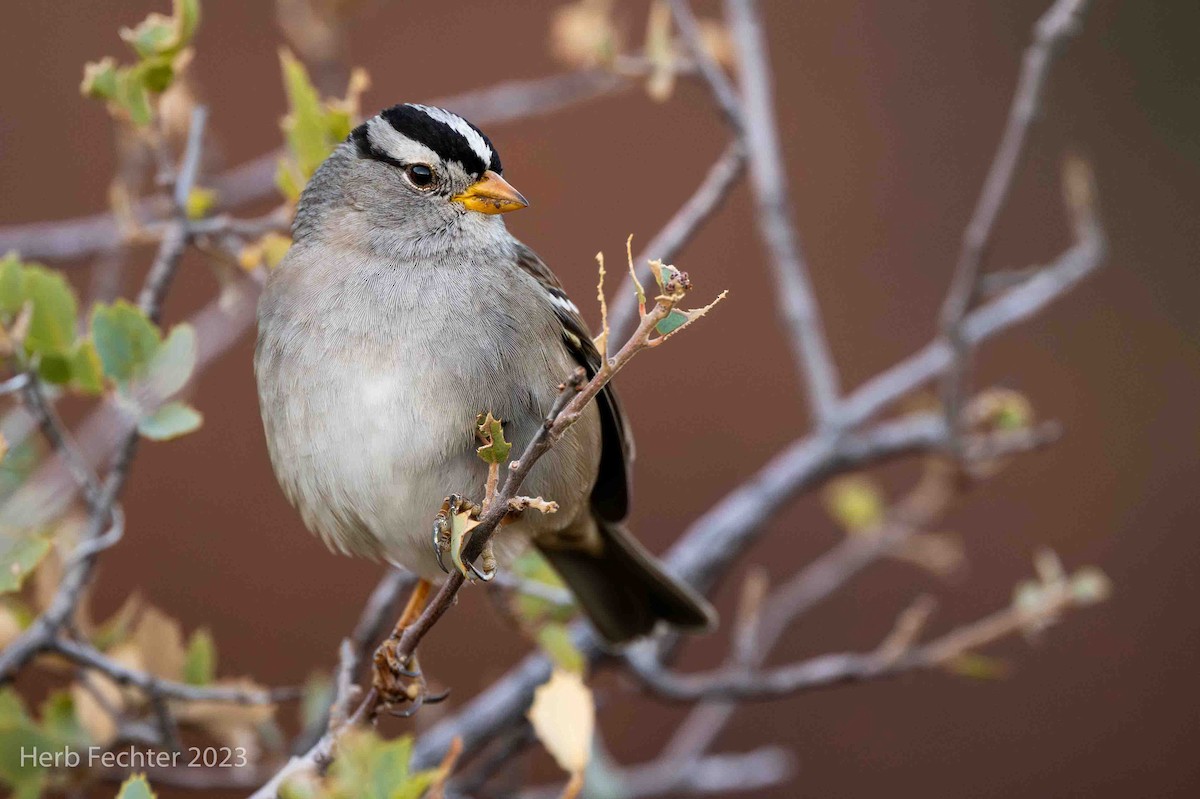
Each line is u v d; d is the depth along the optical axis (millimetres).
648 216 12914
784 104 14016
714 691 8031
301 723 9328
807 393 9195
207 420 11609
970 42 14375
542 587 7523
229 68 12500
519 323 6551
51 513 6945
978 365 13438
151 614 6898
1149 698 11812
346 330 6512
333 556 11422
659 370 12734
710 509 12180
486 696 7934
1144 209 14203
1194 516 12609
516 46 12961
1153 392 13281
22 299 6277
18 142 12070
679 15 8531
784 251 9211
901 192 13742
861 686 11680
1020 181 14086
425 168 6762
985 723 11633
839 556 9727
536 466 6547
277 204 10672
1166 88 14680
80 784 6637
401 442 6402
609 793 7590
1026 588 7953
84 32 12406
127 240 7422
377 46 12875
